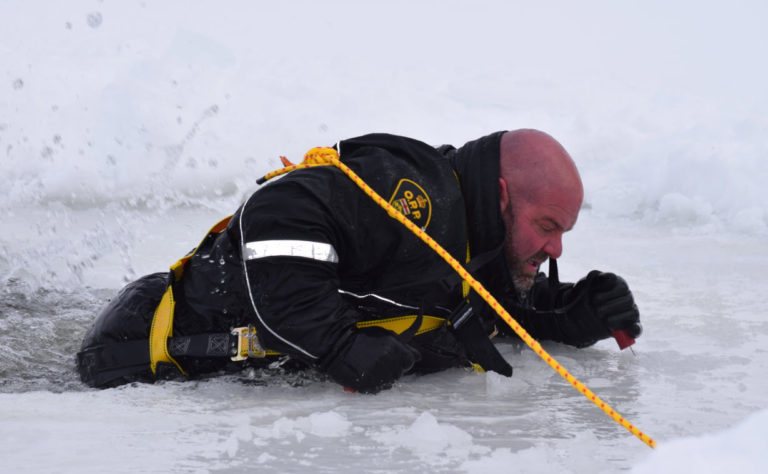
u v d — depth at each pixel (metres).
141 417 4.50
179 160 16.12
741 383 5.43
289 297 4.95
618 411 4.78
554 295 6.36
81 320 7.24
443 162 5.37
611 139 17.58
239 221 5.23
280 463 3.78
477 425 4.46
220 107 18.08
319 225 4.98
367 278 5.30
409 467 3.74
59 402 4.82
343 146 5.52
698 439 3.98
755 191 13.64
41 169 15.44
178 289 5.62
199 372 5.53
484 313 5.69
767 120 17.02
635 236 12.80
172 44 21.02
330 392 5.18
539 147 5.37
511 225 5.43
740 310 7.77
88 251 10.72
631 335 6.23
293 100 19.70
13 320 7.13
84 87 18.77
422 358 5.61
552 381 5.56
